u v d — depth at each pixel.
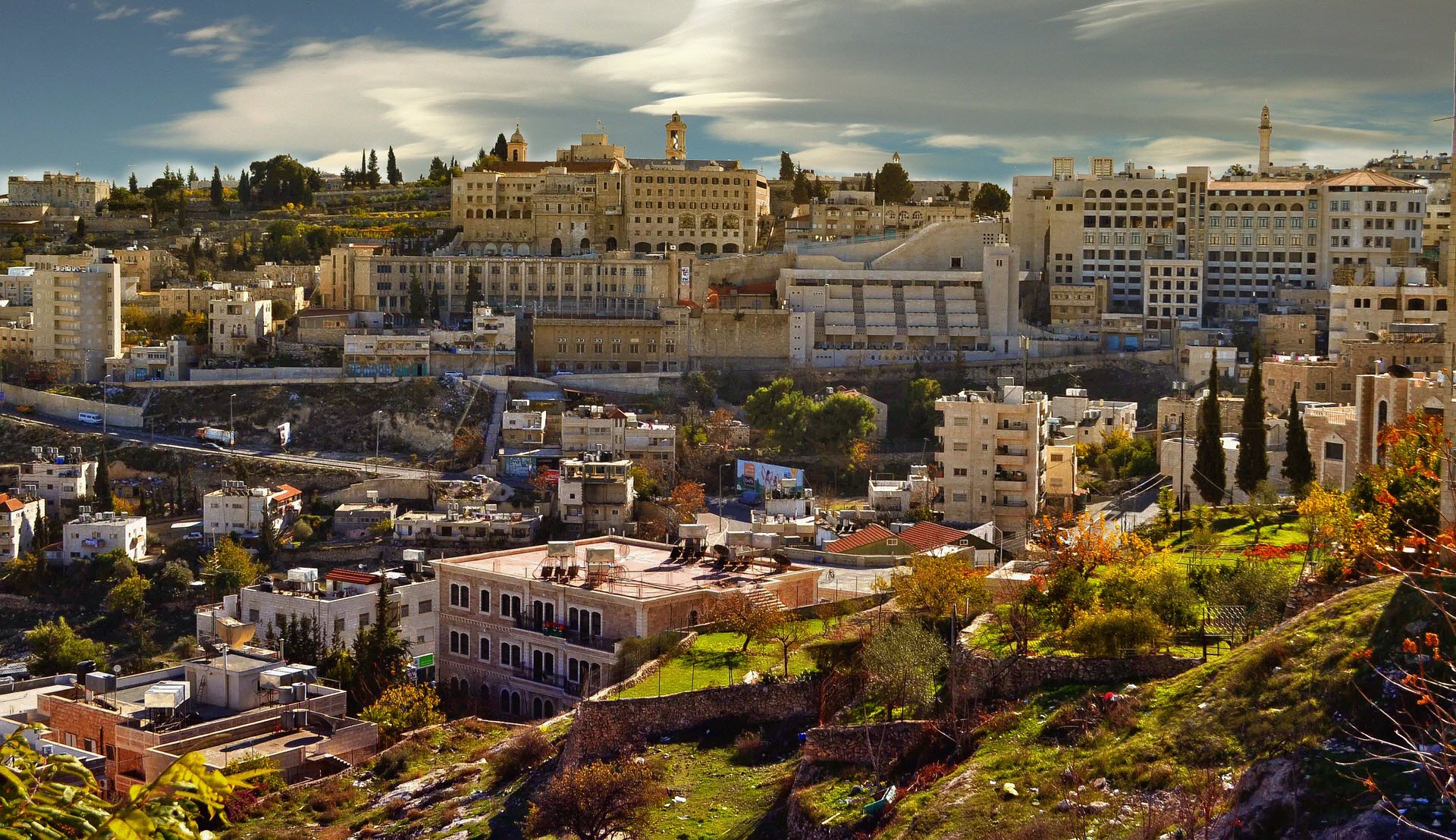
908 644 101.88
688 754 105.62
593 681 138.00
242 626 151.50
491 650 152.38
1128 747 75.81
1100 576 114.69
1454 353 93.44
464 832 103.12
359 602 157.62
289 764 118.00
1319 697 69.94
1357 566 92.75
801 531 199.38
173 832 37.84
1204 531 147.00
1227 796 68.56
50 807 37.62
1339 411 184.12
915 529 186.00
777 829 89.12
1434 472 85.62
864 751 91.19
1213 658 87.50
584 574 149.62
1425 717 62.84
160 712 124.62
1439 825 56.91
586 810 94.81
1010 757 80.12
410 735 125.88
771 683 110.75
